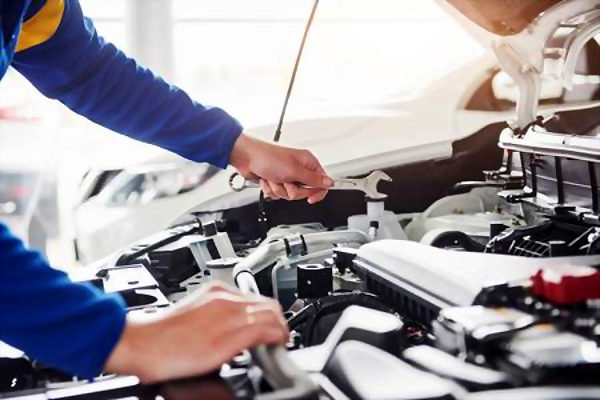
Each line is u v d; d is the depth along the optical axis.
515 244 1.07
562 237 1.07
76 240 1.85
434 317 0.77
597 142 1.05
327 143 1.75
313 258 1.20
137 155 1.90
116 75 0.92
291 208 1.62
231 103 2.06
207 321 0.60
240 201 1.63
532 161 1.25
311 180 0.98
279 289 1.16
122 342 0.56
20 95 2.73
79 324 0.55
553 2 1.22
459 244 1.27
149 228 1.72
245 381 0.60
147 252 1.21
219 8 2.54
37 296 0.54
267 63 2.41
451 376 0.60
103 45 0.92
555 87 1.65
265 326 0.60
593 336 0.62
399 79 1.97
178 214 1.70
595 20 1.19
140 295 0.90
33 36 0.85
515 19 1.26
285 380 0.55
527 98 1.34
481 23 1.32
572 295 0.65
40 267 0.55
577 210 1.11
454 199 1.68
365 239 1.29
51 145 2.62
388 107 1.82
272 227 1.61
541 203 1.22
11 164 2.66
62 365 0.56
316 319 0.85
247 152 0.96
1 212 2.62
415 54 2.03
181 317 0.60
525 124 1.34
